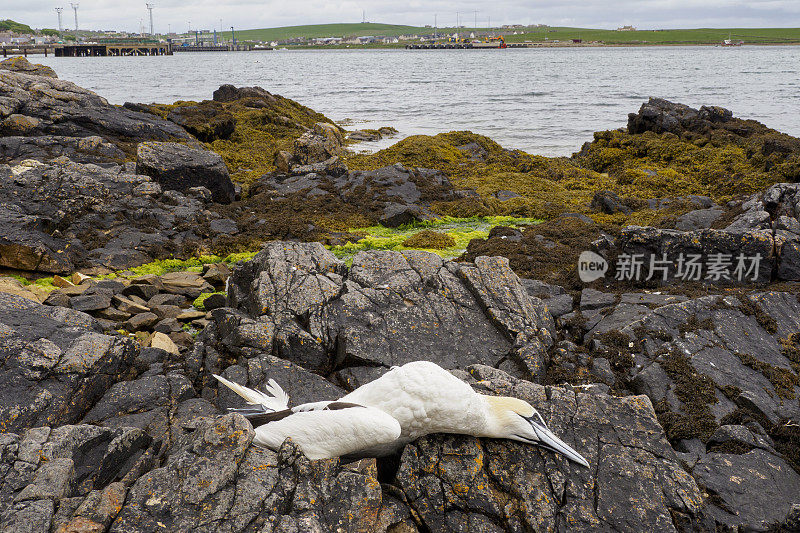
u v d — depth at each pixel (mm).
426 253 7668
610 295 7934
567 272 9906
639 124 26094
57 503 3467
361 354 6094
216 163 16094
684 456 4809
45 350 5145
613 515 3828
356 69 123812
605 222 14742
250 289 7121
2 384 4805
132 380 5625
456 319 6695
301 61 178875
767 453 4754
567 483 4008
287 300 6656
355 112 45688
